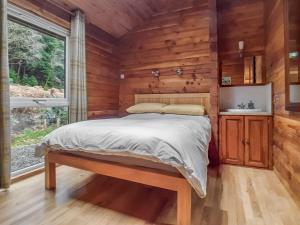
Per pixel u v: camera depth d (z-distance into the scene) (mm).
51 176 2072
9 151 2049
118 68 4281
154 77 3939
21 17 2340
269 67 2863
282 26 2213
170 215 1629
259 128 2820
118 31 4020
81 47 3041
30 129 2537
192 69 3588
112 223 1513
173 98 3668
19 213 1623
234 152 2984
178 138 1545
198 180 1373
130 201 1858
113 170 1725
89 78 3453
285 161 2176
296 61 1883
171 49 3768
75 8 2969
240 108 3307
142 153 1481
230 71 3361
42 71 2693
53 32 2791
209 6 3102
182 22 3660
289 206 1754
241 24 3270
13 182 2230
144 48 4027
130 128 1754
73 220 1539
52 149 2012
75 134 1862
